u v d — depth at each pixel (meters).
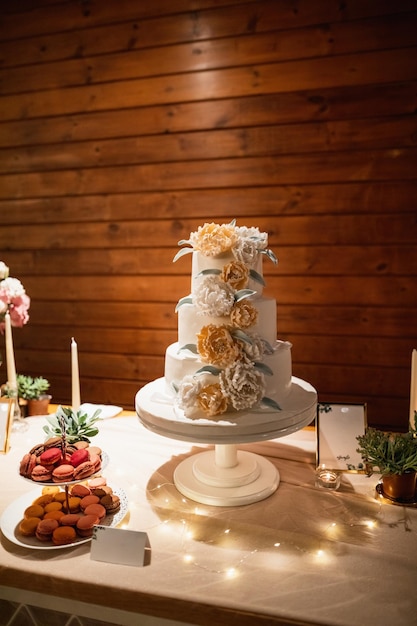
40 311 2.67
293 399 1.37
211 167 2.31
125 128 2.40
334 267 2.22
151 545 1.15
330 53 2.12
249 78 2.21
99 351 2.59
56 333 2.65
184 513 1.27
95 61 2.41
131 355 2.54
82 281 2.57
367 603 0.96
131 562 1.08
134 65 2.35
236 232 1.32
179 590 1.00
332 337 2.26
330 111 2.14
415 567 1.07
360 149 2.13
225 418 1.23
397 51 2.05
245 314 1.24
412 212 2.11
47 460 1.19
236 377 1.21
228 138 2.27
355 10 2.07
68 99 2.47
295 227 2.24
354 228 2.18
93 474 1.21
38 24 2.47
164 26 2.29
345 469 1.47
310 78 2.15
